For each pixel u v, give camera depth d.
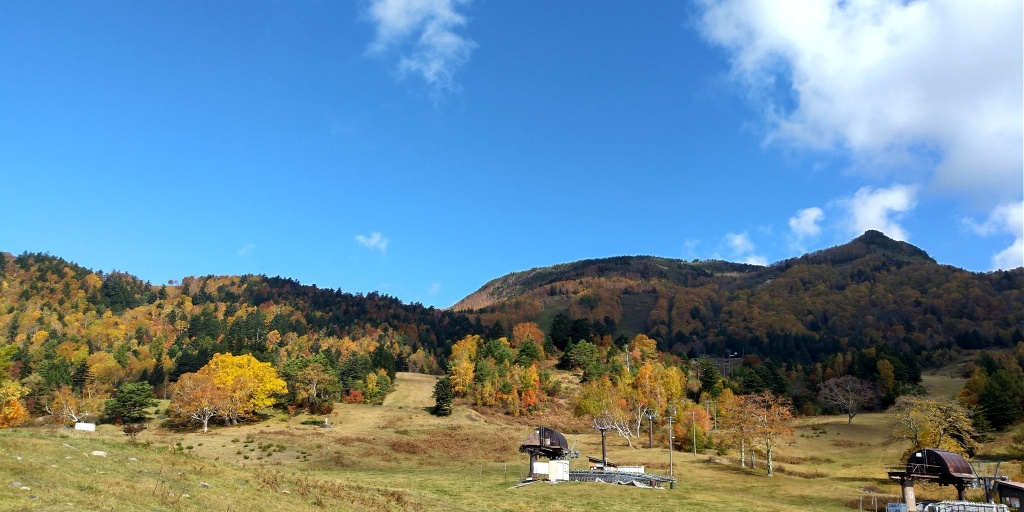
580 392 152.00
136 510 22.81
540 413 135.25
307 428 102.75
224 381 111.38
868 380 163.38
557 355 196.50
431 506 39.03
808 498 56.28
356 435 91.62
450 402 125.88
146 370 172.38
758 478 69.25
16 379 146.12
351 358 160.00
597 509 44.34
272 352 181.88
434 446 88.19
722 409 122.50
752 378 158.75
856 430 127.56
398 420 115.38
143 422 115.31
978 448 83.19
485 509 41.22
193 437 95.94
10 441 31.30
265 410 125.06
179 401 108.31
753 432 76.75
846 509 51.09
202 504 26.14
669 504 48.12
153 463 33.53
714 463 81.81
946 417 77.56
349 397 140.38
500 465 75.06
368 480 54.22
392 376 168.62
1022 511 44.03
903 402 100.56
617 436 113.75
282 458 74.12
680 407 121.06
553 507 44.28
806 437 122.94
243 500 28.45
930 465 46.69
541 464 60.47
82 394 135.75
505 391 139.62
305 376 126.75
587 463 78.44
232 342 190.12
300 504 30.30
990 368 175.75
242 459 73.06
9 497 21.44
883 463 86.62
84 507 21.86
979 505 42.44
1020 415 111.44
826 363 196.00
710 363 165.50
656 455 88.25
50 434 38.09
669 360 184.12
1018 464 74.25
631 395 130.75
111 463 31.03
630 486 57.12
